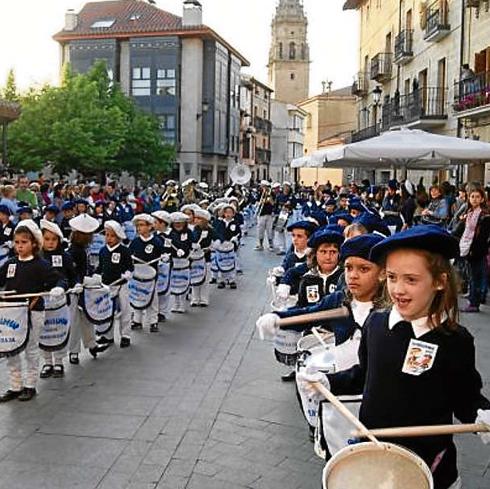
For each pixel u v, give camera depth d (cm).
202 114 5606
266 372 798
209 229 1233
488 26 2408
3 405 679
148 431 612
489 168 2322
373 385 313
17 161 3662
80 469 535
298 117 9275
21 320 673
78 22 5619
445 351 301
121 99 4447
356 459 297
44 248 787
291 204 2138
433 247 300
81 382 757
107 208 1936
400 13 3556
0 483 511
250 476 525
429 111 2970
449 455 314
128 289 927
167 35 5394
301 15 10806
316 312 485
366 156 1334
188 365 828
